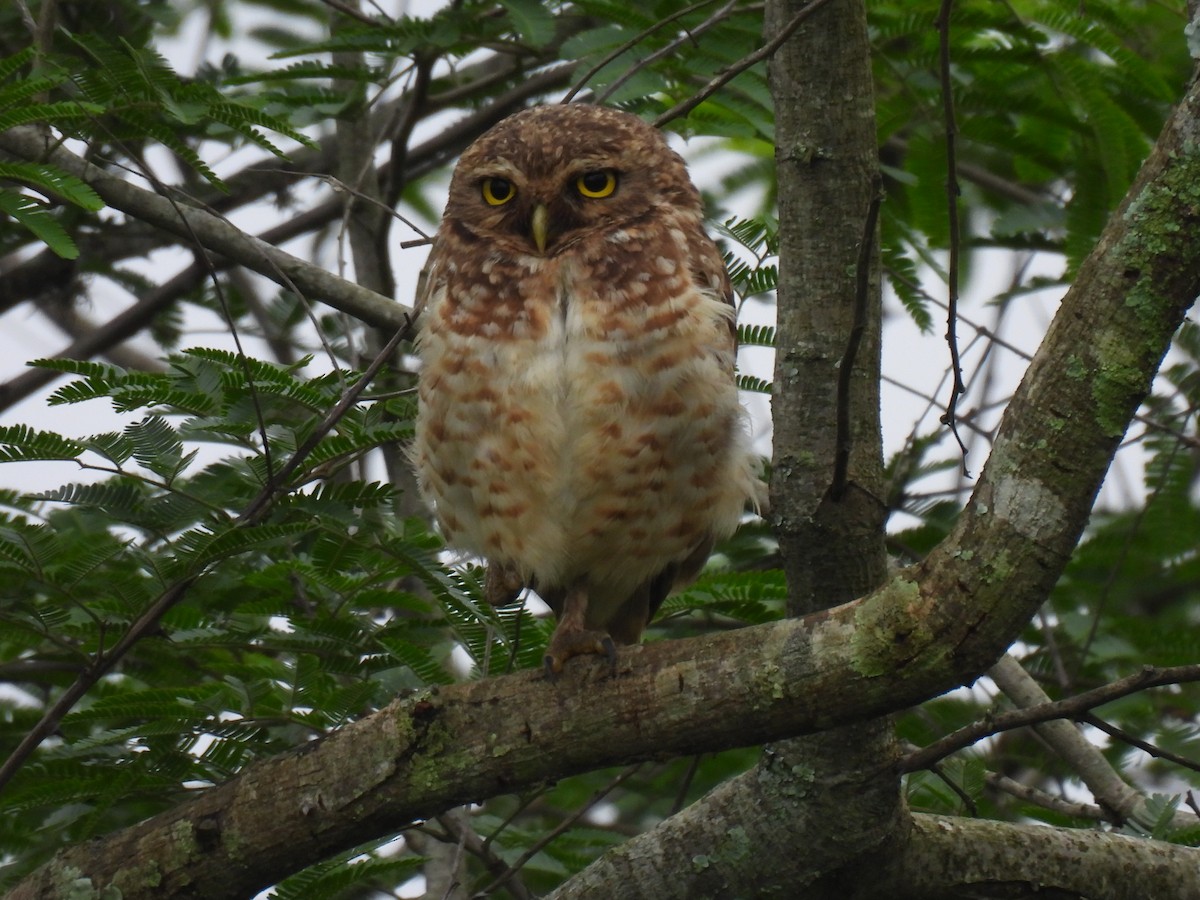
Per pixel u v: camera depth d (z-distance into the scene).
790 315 7.26
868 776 7.28
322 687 8.90
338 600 9.21
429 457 9.21
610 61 9.18
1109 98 10.96
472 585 8.91
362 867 8.50
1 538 7.96
